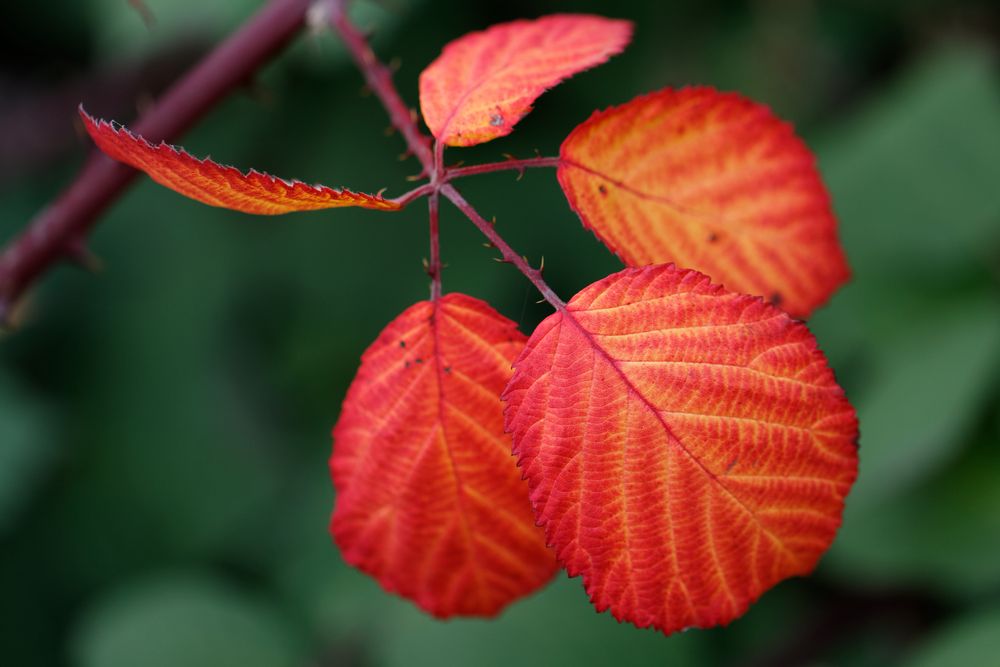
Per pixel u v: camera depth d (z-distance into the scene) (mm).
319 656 612
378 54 694
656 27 714
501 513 352
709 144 358
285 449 789
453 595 359
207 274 796
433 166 349
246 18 538
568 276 715
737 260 364
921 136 707
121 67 765
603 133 351
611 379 328
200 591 616
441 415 347
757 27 720
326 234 760
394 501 352
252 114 740
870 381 660
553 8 700
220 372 803
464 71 353
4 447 719
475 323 344
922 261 682
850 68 784
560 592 544
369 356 347
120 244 808
